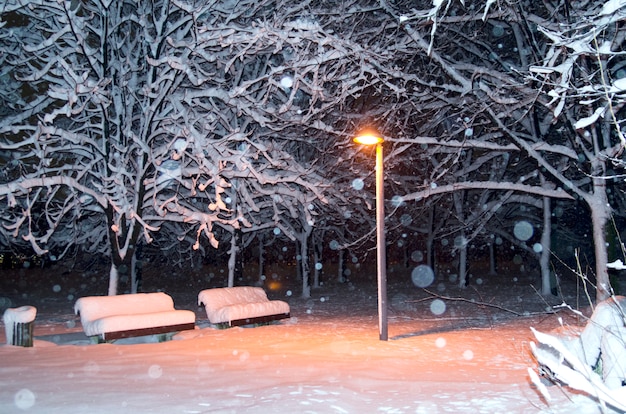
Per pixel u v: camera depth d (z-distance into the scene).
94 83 14.38
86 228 19.14
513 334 12.43
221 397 6.59
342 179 21.86
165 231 21.47
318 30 14.84
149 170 16.66
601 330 5.79
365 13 17.30
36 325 14.55
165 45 16.50
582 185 17.36
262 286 29.05
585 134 14.28
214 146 15.63
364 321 14.99
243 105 15.84
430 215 31.91
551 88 12.62
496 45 19.34
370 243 30.77
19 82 17.45
